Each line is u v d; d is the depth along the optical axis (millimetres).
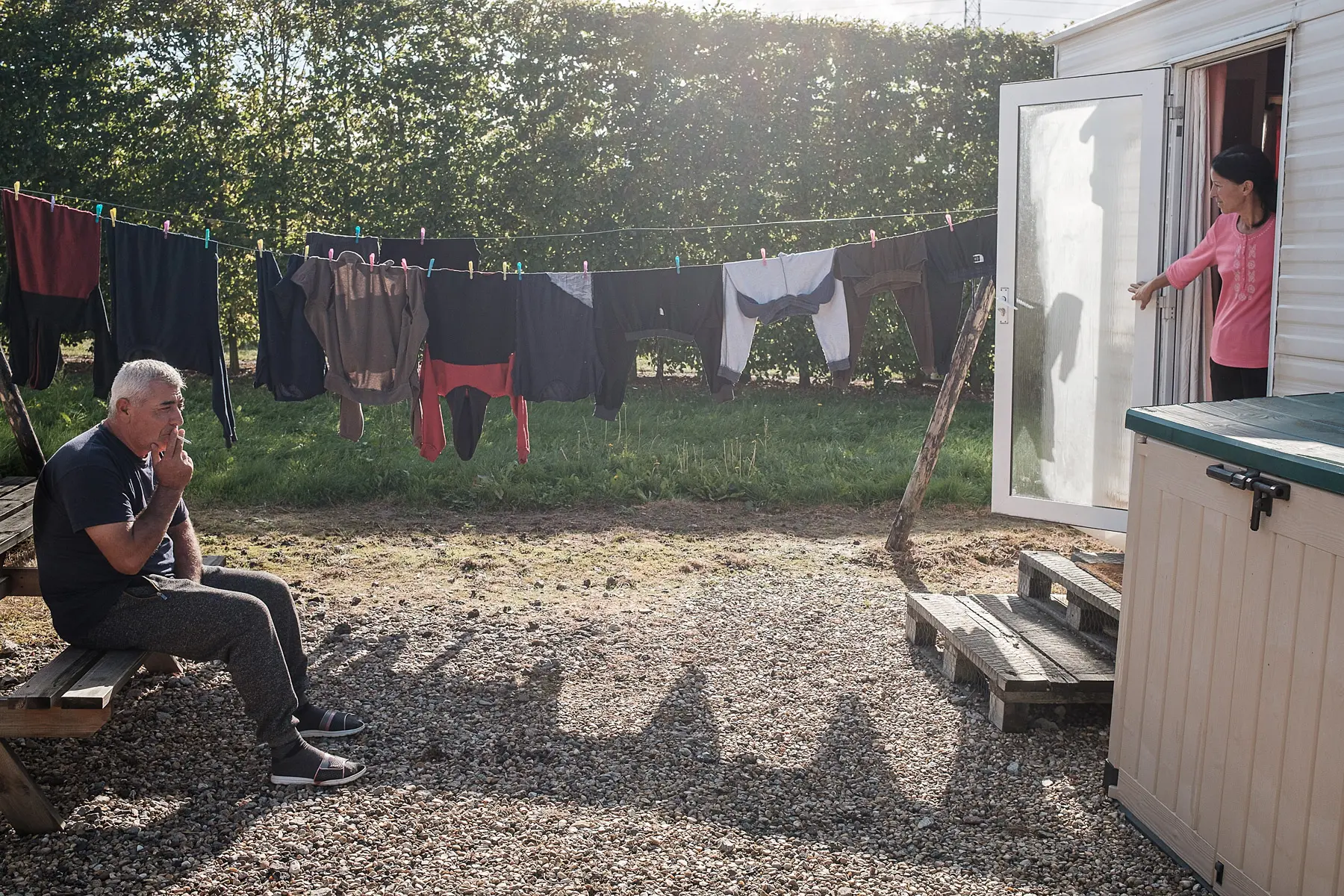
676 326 5543
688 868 2949
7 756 2982
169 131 10211
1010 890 2869
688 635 4895
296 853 2971
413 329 5309
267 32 10297
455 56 10195
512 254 10305
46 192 9859
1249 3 4555
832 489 7598
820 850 3062
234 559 5914
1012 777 3557
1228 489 2771
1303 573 2506
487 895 2789
